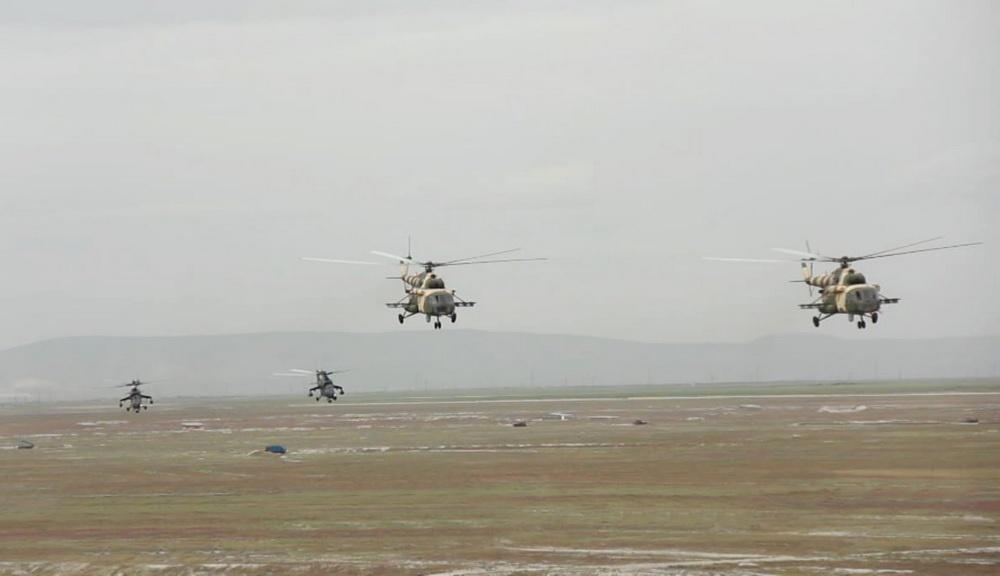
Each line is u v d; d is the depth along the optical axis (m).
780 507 130.25
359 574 101.12
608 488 149.12
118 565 107.00
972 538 110.00
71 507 145.25
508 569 101.00
